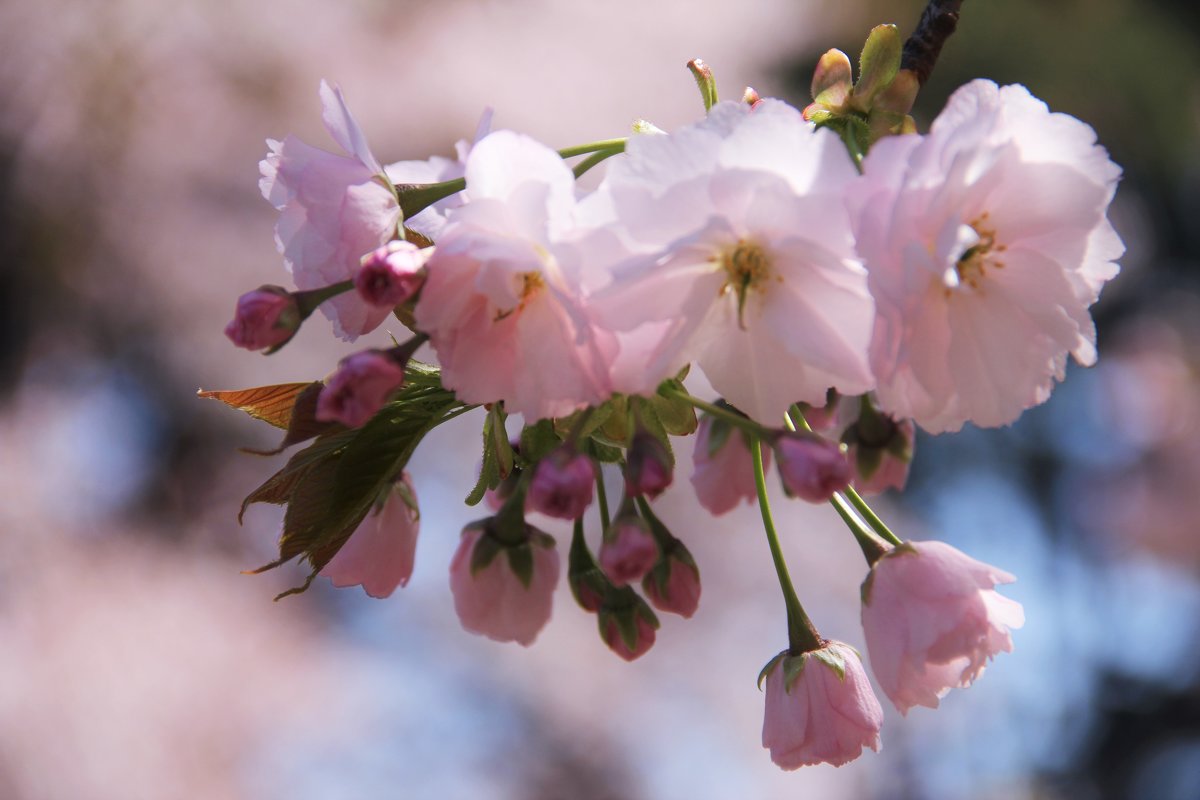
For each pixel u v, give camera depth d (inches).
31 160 337.4
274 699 313.3
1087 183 63.5
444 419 73.0
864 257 58.6
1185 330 491.2
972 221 64.7
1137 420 489.7
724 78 390.3
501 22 375.2
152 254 343.3
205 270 344.5
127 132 348.5
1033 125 63.5
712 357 65.6
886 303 58.2
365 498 71.4
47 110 344.2
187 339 339.3
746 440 73.6
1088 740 489.4
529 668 316.5
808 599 318.7
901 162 59.2
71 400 339.0
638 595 75.1
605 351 61.6
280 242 73.5
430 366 73.8
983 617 68.8
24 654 294.0
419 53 368.5
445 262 61.7
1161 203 470.6
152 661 305.0
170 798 290.4
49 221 339.0
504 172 62.5
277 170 73.4
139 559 326.3
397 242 62.7
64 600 307.3
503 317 62.9
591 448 73.9
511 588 71.8
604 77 373.4
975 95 60.8
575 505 63.1
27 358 334.0
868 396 74.4
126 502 335.3
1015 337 65.0
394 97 362.6
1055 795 473.1
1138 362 491.5
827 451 63.9
